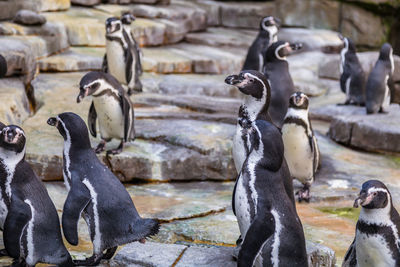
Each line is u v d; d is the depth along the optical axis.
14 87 13.94
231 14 25.50
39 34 17.48
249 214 6.44
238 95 18.39
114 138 11.73
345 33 26.34
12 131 6.77
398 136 13.75
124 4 22.80
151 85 17.52
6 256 7.59
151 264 7.38
